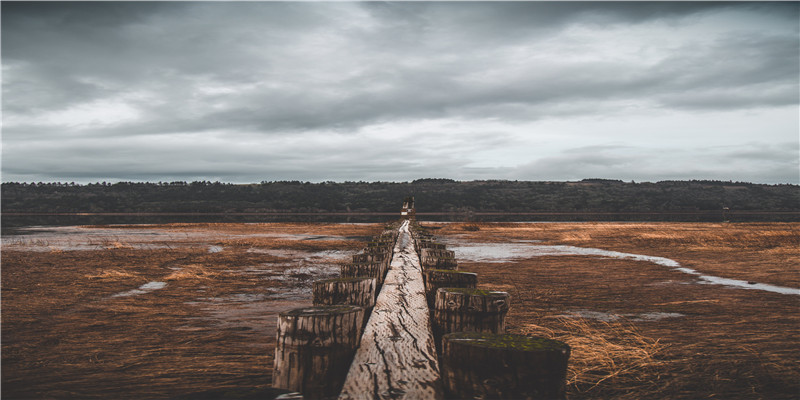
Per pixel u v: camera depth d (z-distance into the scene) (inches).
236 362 166.1
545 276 437.1
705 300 313.7
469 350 77.8
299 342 90.3
